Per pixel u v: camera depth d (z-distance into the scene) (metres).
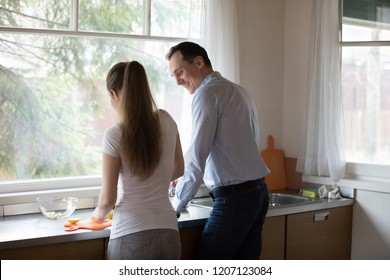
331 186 3.69
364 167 3.69
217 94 2.72
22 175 3.06
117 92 2.38
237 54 3.58
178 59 2.80
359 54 3.68
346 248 3.62
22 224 2.68
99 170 3.30
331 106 3.64
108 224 2.65
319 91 3.70
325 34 3.65
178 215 2.81
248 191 2.75
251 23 3.79
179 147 2.56
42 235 2.45
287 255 3.28
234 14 3.55
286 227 3.27
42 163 3.12
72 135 3.20
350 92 3.73
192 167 2.70
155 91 3.44
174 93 3.51
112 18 3.27
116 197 2.37
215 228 2.76
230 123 2.73
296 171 3.88
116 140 2.30
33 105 3.07
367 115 3.68
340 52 3.72
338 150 3.64
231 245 2.77
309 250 3.40
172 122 2.46
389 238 3.48
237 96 2.77
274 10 3.90
